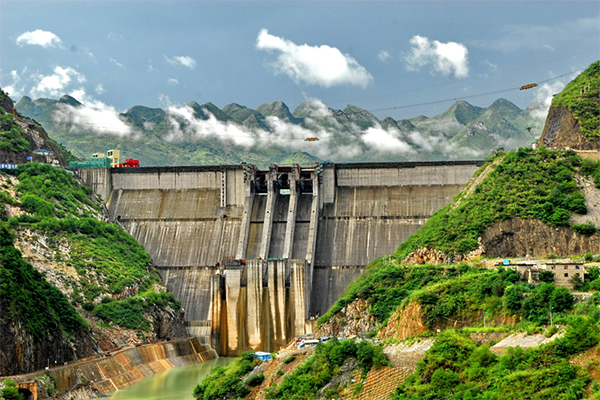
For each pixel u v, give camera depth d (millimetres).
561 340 126875
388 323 182375
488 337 143750
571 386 117688
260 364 182875
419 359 146625
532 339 135375
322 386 154375
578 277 156375
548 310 144750
